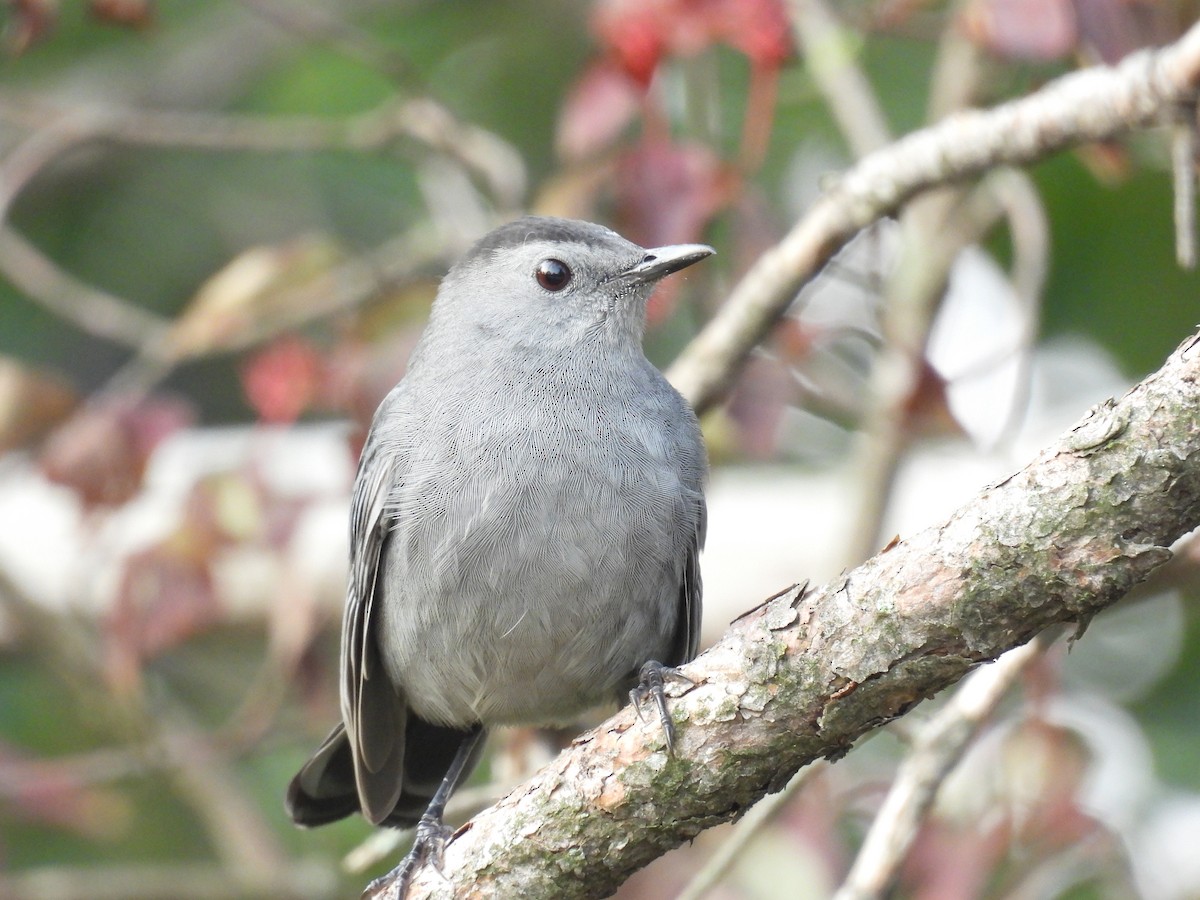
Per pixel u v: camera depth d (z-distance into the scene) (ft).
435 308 32.04
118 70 54.29
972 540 19.51
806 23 38.42
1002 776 30.83
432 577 28.58
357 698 30.81
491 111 52.37
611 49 33.04
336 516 42.88
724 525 47.70
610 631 28.71
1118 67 29.25
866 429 38.86
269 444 35.63
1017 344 34.88
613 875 22.82
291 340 34.99
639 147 33.32
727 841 31.55
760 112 33.32
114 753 41.47
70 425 37.63
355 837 47.06
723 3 32.63
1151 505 18.45
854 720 20.83
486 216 46.60
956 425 34.76
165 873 43.27
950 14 39.22
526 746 35.88
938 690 20.42
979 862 30.45
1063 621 19.49
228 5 54.75
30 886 41.83
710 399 34.19
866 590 20.39
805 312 44.62
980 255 46.60
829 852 32.30
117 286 52.03
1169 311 47.01
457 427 28.81
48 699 49.80
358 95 51.85
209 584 36.37
